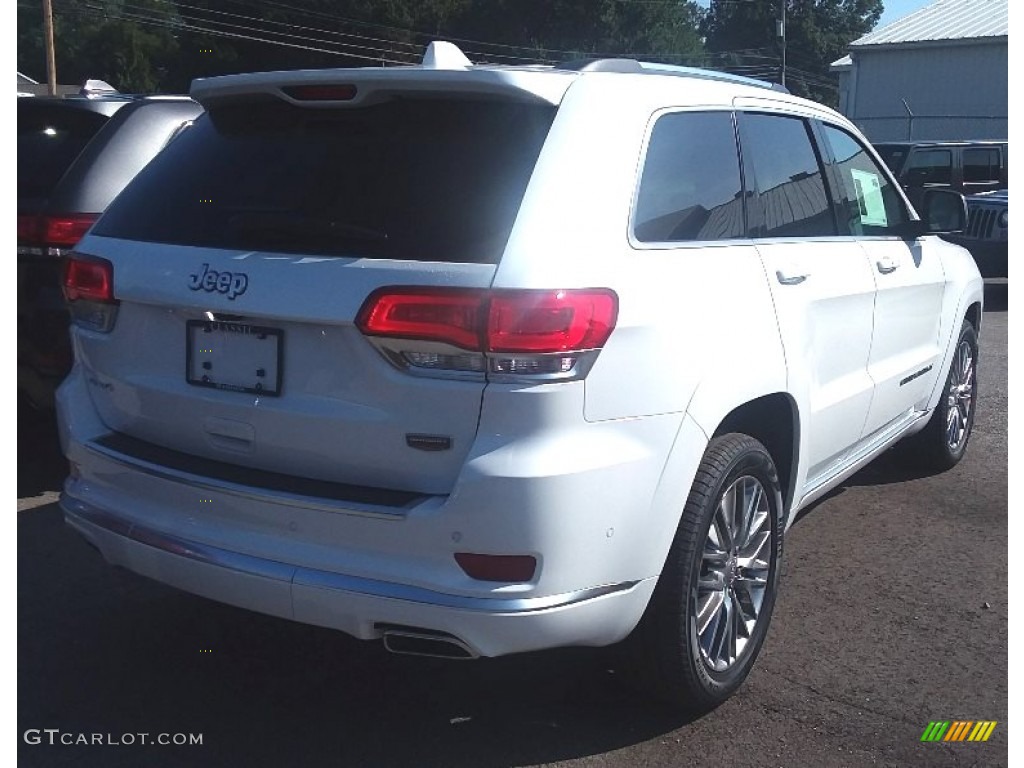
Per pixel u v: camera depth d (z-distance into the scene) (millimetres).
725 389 3525
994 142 17203
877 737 3617
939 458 6402
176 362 3447
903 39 30641
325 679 3988
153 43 51656
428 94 3320
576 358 3008
